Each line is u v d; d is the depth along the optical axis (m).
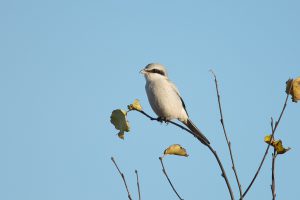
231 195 6.99
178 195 7.20
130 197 7.04
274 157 6.96
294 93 7.71
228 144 7.39
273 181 6.81
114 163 7.27
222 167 7.26
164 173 7.37
